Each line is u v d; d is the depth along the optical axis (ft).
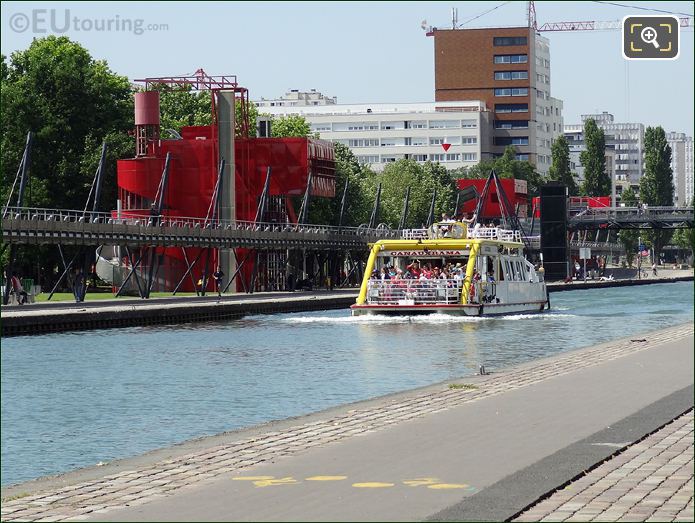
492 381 124.57
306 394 136.87
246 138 533.55
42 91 478.18
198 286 486.79
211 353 201.05
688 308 370.32
